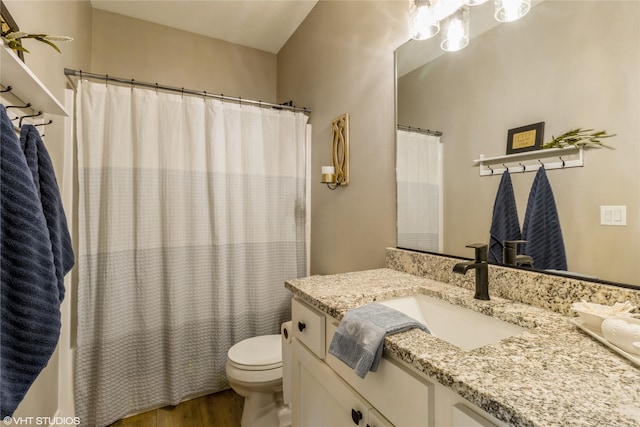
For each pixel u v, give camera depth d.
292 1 2.16
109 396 1.66
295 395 1.17
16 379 0.72
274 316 2.17
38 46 1.23
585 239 0.82
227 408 1.83
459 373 0.54
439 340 0.69
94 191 1.67
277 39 2.64
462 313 0.98
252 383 1.50
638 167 0.72
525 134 0.96
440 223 1.25
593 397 0.46
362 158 1.71
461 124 1.16
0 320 0.70
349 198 1.83
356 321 0.79
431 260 1.26
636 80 0.72
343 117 1.84
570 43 0.85
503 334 0.85
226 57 2.65
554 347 0.64
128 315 1.74
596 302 0.78
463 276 1.12
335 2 1.96
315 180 2.22
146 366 1.78
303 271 2.28
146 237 1.78
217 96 1.99
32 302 0.75
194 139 1.89
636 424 0.40
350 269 1.81
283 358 1.46
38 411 1.29
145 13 2.27
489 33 1.07
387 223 1.54
